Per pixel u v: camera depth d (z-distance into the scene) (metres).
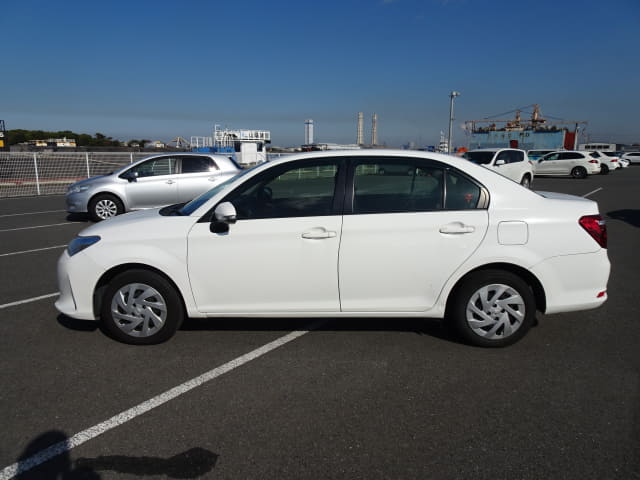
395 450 2.40
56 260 6.76
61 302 3.76
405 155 3.53
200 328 4.09
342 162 3.54
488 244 3.38
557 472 2.21
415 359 3.44
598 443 2.42
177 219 3.59
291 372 3.27
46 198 16.73
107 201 10.02
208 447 2.44
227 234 3.47
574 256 3.41
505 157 17.09
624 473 2.19
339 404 2.84
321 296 3.52
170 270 3.51
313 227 3.43
